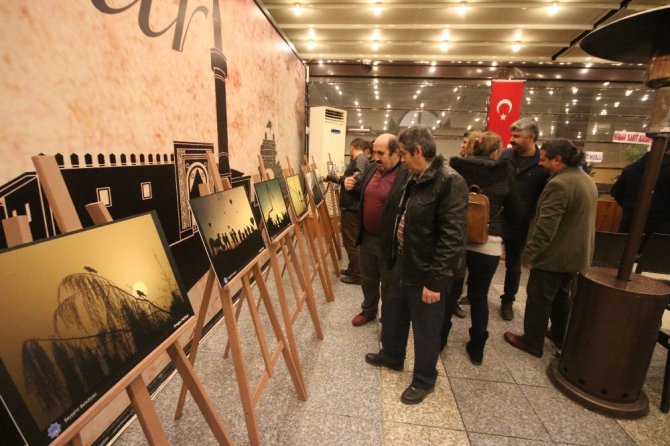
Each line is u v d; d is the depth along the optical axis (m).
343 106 6.01
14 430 1.10
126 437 1.48
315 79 5.61
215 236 1.21
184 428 1.53
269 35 3.55
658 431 1.59
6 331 0.54
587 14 4.14
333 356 2.08
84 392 0.63
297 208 2.37
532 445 1.50
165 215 1.91
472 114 5.76
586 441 1.53
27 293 0.58
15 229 0.63
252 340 2.24
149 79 1.73
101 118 1.45
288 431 1.52
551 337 2.27
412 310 1.67
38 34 1.16
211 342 2.21
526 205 2.51
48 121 1.22
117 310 0.75
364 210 2.31
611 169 5.44
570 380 1.82
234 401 1.70
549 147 1.93
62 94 1.26
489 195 1.85
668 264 1.90
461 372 1.97
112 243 0.78
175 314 0.92
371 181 2.30
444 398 1.76
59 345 0.61
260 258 1.52
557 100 5.44
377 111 6.08
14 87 1.10
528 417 1.65
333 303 2.83
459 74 5.36
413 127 1.53
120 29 1.52
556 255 1.93
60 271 0.65
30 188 1.17
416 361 1.72
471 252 1.86
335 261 3.38
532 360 2.11
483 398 1.77
